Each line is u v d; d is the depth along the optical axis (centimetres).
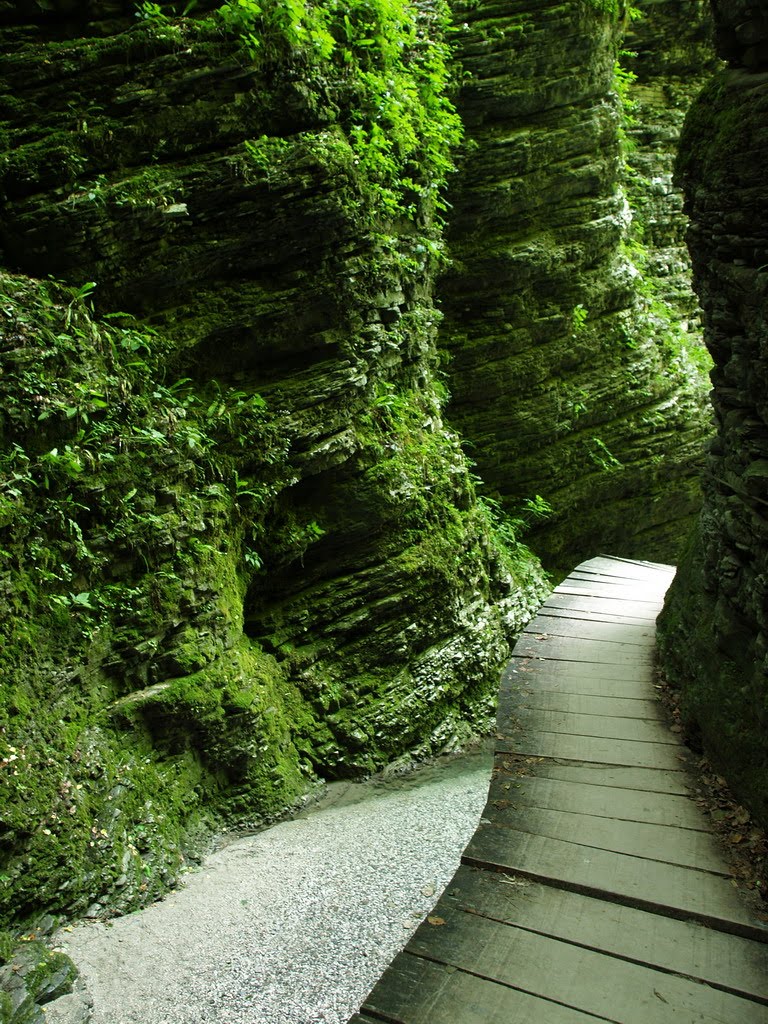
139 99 663
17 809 503
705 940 315
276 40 697
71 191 652
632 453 1162
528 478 1113
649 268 1315
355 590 789
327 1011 439
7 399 561
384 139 788
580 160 1077
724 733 402
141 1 675
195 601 650
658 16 1315
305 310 723
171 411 661
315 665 763
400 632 807
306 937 504
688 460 1202
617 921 328
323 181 707
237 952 491
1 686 525
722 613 410
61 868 516
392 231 844
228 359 710
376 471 788
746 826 372
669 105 1366
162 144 671
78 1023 430
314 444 736
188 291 692
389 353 815
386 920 517
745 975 297
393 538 812
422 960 313
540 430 1103
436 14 992
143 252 668
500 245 1061
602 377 1143
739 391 400
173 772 625
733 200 377
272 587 769
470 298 1069
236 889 567
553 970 306
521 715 511
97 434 605
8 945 468
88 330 630
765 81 363
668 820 387
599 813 399
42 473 568
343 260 734
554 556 1148
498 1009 290
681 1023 280
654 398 1176
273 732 696
